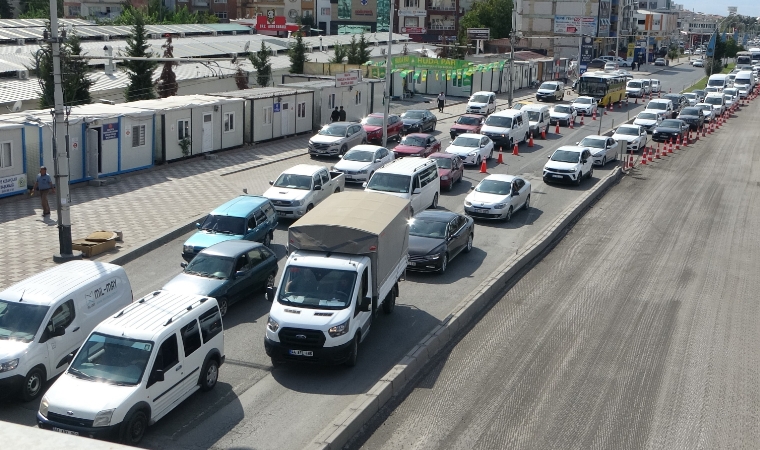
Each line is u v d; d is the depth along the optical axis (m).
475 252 24.72
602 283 21.95
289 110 44.19
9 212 26.34
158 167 34.50
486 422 13.54
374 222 17.22
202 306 14.41
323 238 16.69
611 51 137.62
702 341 17.72
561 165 35.44
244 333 17.45
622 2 139.50
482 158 39.38
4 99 36.72
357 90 51.06
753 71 111.44
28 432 8.25
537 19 122.12
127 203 28.33
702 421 13.79
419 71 67.88
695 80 105.88
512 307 19.77
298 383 14.98
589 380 15.39
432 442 12.80
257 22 90.75
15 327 14.03
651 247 26.09
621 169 39.69
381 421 13.52
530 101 70.31
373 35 85.38
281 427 13.17
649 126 52.91
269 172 35.22
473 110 56.31
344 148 39.50
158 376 12.80
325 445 12.12
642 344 17.42
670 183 37.78
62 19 72.75
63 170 21.36
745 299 20.97
